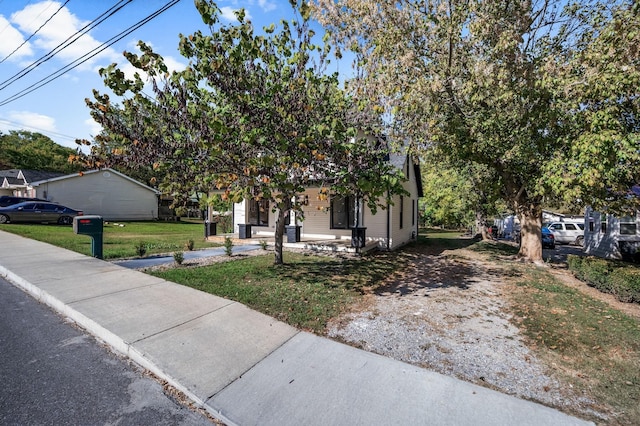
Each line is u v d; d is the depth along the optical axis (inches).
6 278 251.1
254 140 183.3
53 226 662.5
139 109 197.9
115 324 150.2
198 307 176.2
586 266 287.3
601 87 209.3
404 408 94.9
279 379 109.3
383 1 313.9
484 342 146.7
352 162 214.2
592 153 220.8
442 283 261.9
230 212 625.0
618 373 120.7
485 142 324.2
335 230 498.0
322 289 223.9
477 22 266.2
